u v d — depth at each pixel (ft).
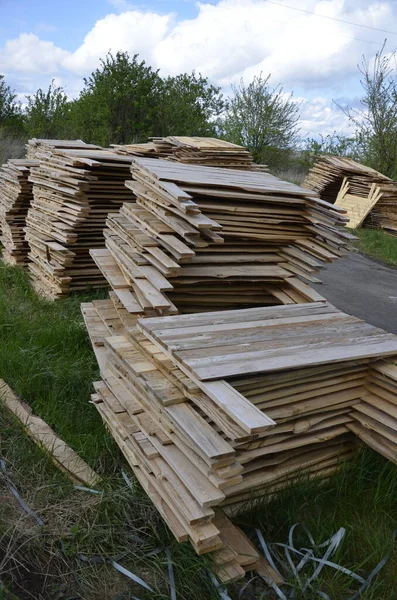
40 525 9.86
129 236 14.85
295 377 10.69
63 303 21.43
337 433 11.44
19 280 24.08
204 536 8.27
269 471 10.80
